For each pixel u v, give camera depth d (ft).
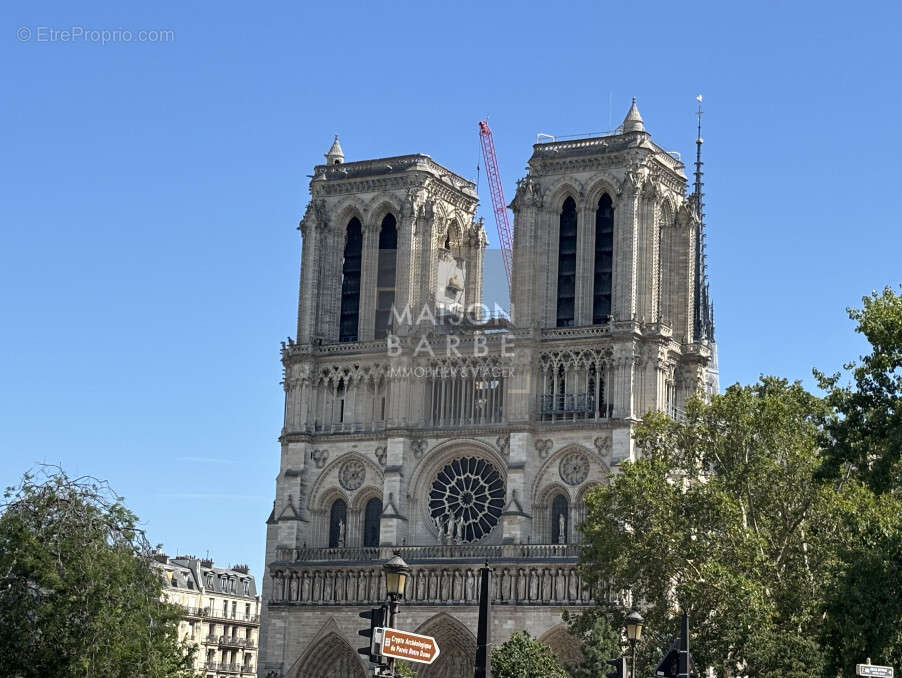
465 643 559.79
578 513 555.69
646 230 567.59
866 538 323.37
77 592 310.86
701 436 451.94
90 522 320.09
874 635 308.19
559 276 582.76
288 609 590.96
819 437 340.18
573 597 541.34
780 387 451.12
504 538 556.92
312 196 623.77
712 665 406.62
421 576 568.82
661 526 434.71
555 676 473.26
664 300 579.89
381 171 612.70
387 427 589.73
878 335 324.60
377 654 219.20
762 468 431.43
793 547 424.05
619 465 495.00
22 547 309.22
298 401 607.78
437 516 582.76
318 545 599.57
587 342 563.89
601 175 577.02
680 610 431.84
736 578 396.37
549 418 566.77
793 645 373.40
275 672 588.09
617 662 295.28
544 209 583.17
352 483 598.34
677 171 594.65
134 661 319.47
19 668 307.17
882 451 343.46
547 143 587.68
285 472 604.08
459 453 581.94
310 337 609.01
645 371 556.92
